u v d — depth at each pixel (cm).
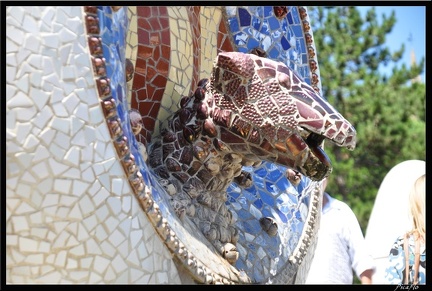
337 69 1319
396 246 539
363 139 1291
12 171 405
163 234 445
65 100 416
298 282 548
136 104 514
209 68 575
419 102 1320
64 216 415
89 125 422
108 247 426
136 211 436
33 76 410
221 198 512
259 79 489
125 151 432
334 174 1253
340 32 1340
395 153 1299
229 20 584
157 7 530
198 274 459
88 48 426
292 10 607
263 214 552
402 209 550
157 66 525
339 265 556
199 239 483
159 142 510
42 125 411
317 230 573
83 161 420
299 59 605
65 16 421
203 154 499
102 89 426
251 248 521
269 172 577
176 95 536
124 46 462
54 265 415
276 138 486
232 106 490
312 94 491
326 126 481
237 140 493
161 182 490
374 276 551
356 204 1241
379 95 1316
